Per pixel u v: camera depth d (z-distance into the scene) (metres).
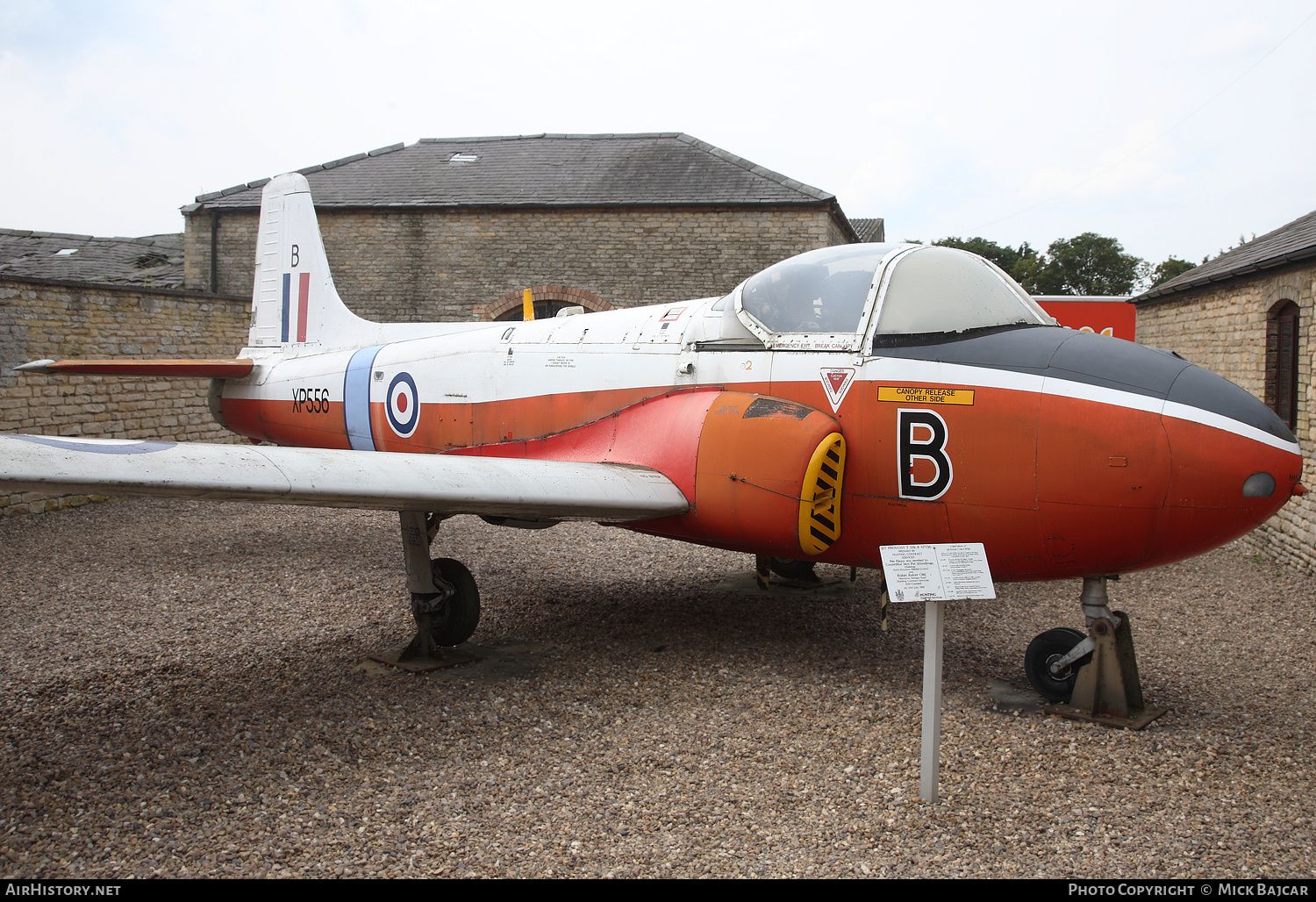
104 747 3.22
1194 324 9.96
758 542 3.90
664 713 3.54
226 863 2.39
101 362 6.58
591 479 3.95
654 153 16.17
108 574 6.13
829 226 14.30
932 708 2.74
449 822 2.62
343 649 4.45
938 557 2.85
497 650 4.45
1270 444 3.10
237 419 7.51
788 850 2.46
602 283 14.52
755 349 4.15
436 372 5.76
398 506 3.56
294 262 7.31
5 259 16.78
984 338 3.62
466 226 14.77
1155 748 3.21
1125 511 3.24
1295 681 4.06
